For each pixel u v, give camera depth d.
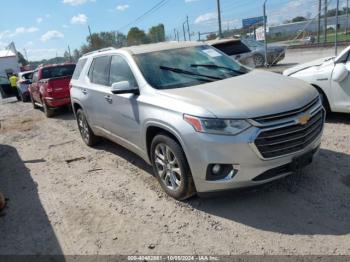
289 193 4.32
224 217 4.04
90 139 7.32
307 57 18.09
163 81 4.79
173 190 4.51
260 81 4.55
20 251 3.95
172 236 3.83
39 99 13.27
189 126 3.90
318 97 4.39
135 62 5.11
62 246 3.93
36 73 13.50
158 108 4.37
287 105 3.85
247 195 4.41
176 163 4.34
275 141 3.77
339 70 6.28
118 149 7.09
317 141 4.26
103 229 4.15
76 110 7.49
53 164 6.78
